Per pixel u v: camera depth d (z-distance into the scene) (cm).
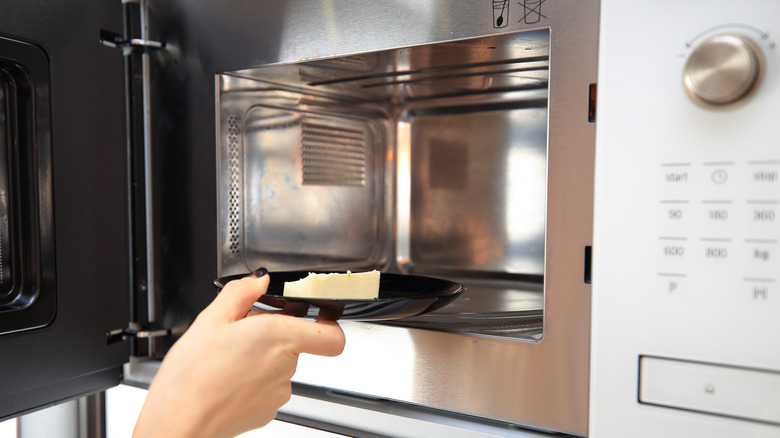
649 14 42
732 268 40
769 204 39
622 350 44
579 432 51
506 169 101
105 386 78
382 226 112
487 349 56
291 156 87
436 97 103
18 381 65
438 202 109
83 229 72
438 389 59
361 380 64
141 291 79
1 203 68
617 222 44
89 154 73
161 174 77
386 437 63
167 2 76
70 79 70
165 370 47
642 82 43
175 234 76
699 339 41
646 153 42
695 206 41
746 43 38
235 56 71
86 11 72
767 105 39
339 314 51
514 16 53
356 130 104
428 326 60
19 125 68
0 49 63
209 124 73
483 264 104
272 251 84
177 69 75
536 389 53
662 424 42
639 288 43
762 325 39
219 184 73
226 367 46
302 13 67
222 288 54
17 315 65
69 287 70
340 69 73
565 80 51
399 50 62
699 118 41
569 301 51
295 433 68
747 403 40
